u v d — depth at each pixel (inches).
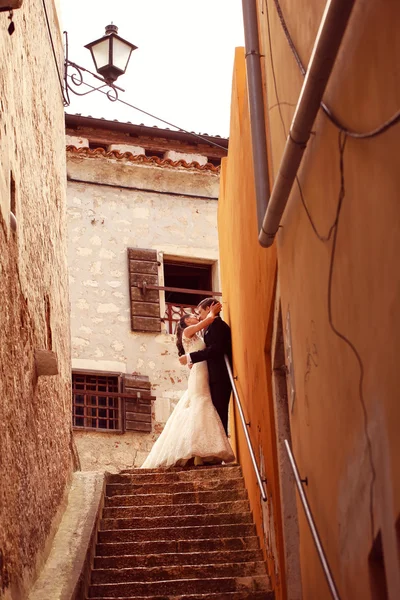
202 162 603.8
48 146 337.1
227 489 331.9
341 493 146.3
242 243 323.6
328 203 147.0
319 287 158.7
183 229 582.6
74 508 307.1
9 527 202.4
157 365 545.3
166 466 355.9
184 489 333.1
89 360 532.1
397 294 105.6
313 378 170.6
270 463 254.2
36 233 284.0
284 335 215.6
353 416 134.1
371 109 115.1
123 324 547.2
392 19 102.7
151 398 531.2
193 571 267.7
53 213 343.6
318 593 173.3
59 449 314.5
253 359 295.6
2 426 197.6
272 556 254.4
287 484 238.5
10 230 222.1
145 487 334.0
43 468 270.8
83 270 551.8
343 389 141.3
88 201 568.4
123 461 516.1
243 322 328.5
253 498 302.4
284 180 167.6
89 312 543.2
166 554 278.1
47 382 295.3
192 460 359.9
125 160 577.3
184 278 622.8
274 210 183.8
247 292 308.7
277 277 229.8
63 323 362.3
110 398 533.0
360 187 123.4
